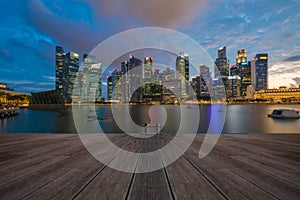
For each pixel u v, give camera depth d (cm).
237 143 378
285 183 179
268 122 2523
